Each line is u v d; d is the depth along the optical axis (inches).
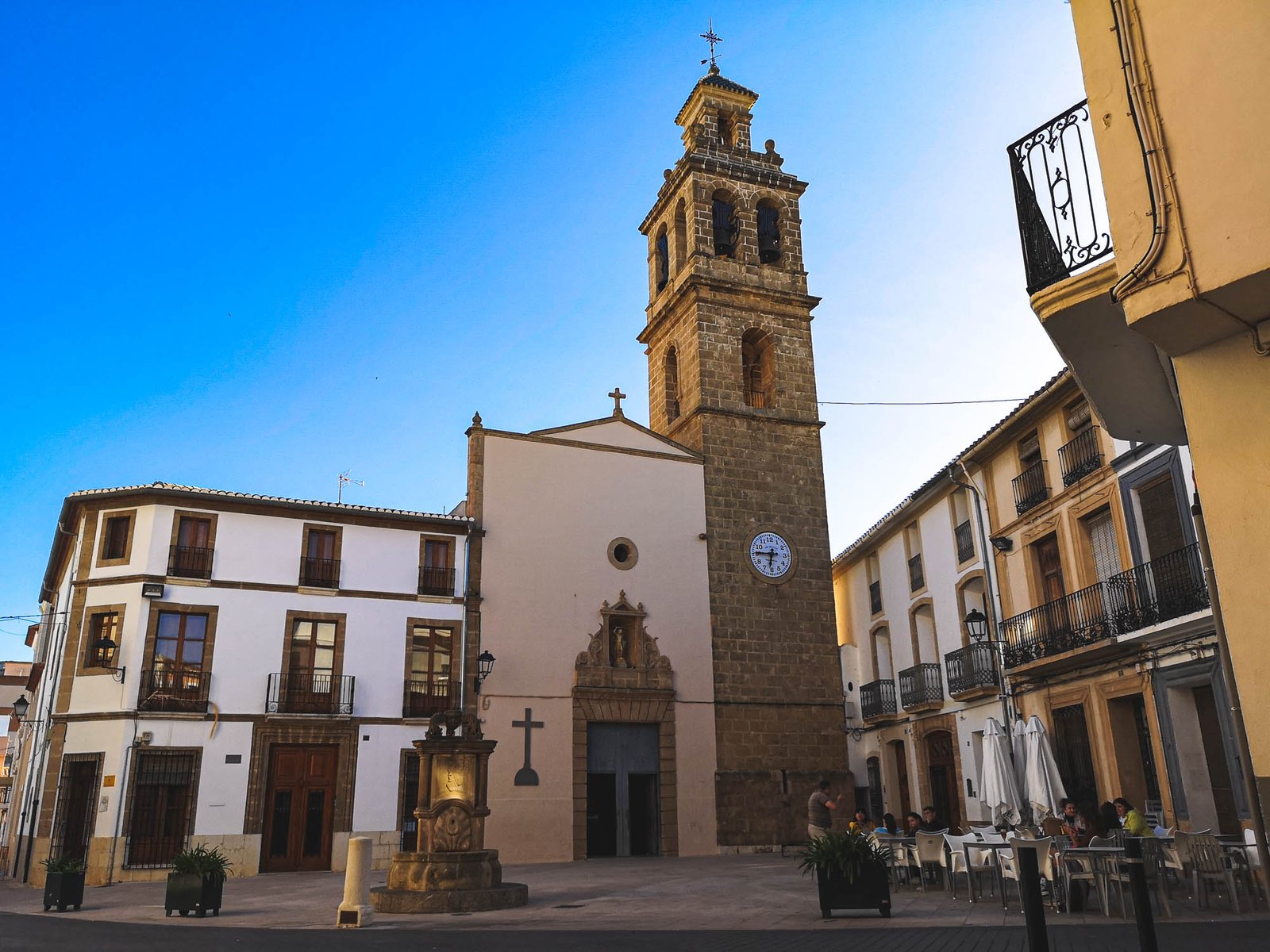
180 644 1005.8
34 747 1161.4
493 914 561.6
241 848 961.5
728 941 423.2
